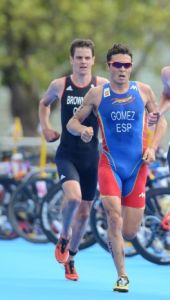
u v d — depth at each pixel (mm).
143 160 19625
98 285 21156
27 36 44844
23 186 29078
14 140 33594
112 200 19266
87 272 23438
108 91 19625
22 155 31562
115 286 20078
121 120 19547
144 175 19750
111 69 19531
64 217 21031
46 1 44688
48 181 29125
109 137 19609
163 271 23625
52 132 22250
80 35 44594
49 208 27156
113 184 19359
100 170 19562
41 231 28922
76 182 20859
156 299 19375
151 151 19562
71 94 21656
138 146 19641
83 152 21344
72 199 20562
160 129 19844
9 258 26000
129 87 19656
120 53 19422
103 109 19609
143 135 19750
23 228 29109
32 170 31172
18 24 44156
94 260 25812
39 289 20531
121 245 19469
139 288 20859
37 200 29000
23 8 43750
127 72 19469
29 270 23656
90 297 19438
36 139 33688
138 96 19656
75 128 19844
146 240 24188
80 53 21516
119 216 19297
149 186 26391
